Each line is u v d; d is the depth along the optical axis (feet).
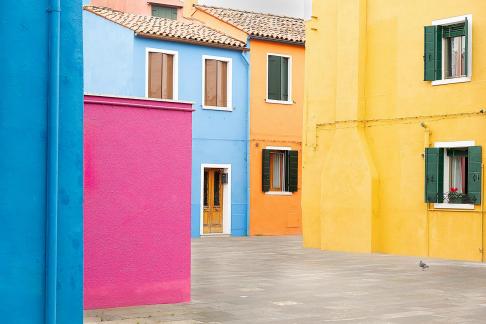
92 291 34.04
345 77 74.33
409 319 32.42
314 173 78.13
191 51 95.66
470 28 65.00
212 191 97.96
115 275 34.68
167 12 131.85
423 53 68.69
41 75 17.89
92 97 34.01
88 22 94.27
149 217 35.70
